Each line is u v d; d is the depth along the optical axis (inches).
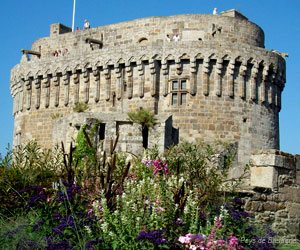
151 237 422.0
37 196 519.8
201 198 555.2
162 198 486.0
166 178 553.9
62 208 513.7
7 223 524.1
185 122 1758.1
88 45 2009.1
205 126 1752.0
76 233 461.7
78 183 583.5
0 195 590.6
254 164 765.9
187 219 485.4
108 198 514.6
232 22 1893.5
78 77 1967.3
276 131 1895.9
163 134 1585.9
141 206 484.1
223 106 1764.3
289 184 766.5
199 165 647.1
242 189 711.7
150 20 1926.7
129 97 1835.6
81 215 487.2
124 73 1867.6
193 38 1871.3
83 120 1555.1
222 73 1775.3
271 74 1850.4
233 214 509.4
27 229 478.0
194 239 417.7
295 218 761.0
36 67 2062.0
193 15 1879.9
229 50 1765.5
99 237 460.8
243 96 1782.7
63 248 426.9
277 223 729.0
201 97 1761.8
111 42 2010.3
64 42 2143.2
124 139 1567.4
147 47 1811.0
